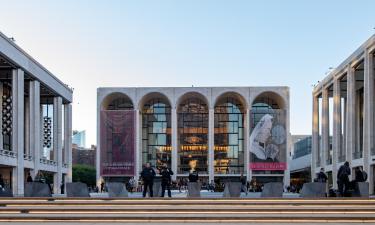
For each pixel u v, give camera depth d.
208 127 86.19
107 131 81.69
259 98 89.69
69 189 23.00
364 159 46.50
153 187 24.73
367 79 46.38
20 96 49.59
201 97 87.75
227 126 90.06
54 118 63.97
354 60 50.72
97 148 82.44
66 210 16.73
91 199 19.22
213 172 83.56
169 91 84.94
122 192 22.95
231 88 84.44
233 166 88.94
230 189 24.00
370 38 45.00
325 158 64.88
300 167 97.44
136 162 81.31
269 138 81.88
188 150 89.94
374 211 16.48
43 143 63.12
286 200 18.62
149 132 89.44
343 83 60.94
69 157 68.69
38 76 55.12
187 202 18.09
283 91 84.00
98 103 84.00
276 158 81.62
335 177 58.53
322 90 65.69
